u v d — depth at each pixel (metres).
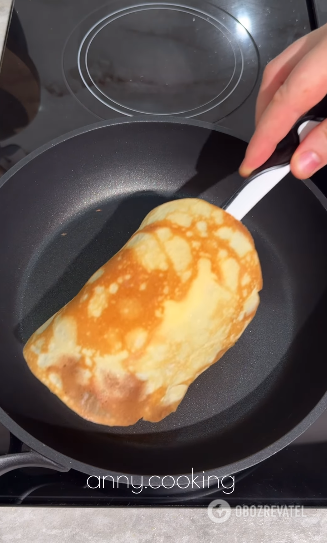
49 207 0.52
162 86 0.59
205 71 0.60
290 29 0.62
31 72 0.60
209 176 0.55
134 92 0.59
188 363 0.42
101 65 0.60
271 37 0.62
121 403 0.40
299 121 0.44
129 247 0.43
